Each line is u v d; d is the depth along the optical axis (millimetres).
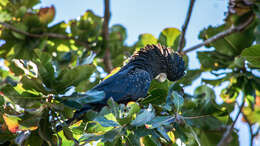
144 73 10711
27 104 7840
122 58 12406
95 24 11375
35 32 10641
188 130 9352
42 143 8219
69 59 10297
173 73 11781
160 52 11680
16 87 8031
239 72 11883
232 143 10367
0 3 10992
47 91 7824
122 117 8039
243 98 11859
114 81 10156
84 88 10477
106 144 8258
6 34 10602
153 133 8078
